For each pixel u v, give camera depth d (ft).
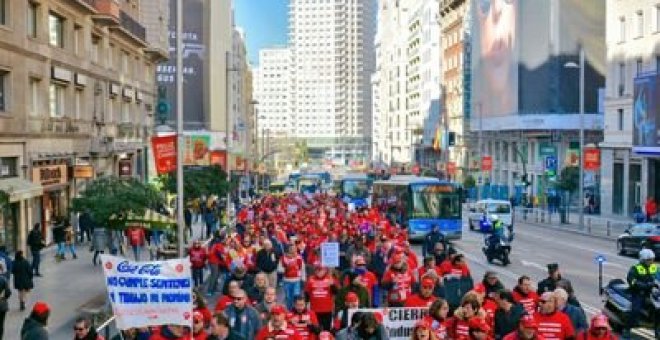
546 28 266.36
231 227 134.92
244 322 41.37
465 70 382.22
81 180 142.92
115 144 168.66
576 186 214.28
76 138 141.90
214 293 81.20
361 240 70.95
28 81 118.42
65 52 135.54
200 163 240.94
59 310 74.69
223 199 205.98
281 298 74.49
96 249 108.99
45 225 128.26
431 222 144.66
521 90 275.18
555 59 264.72
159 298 35.86
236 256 72.49
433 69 481.05
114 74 170.40
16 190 104.73
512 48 279.69
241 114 450.71
